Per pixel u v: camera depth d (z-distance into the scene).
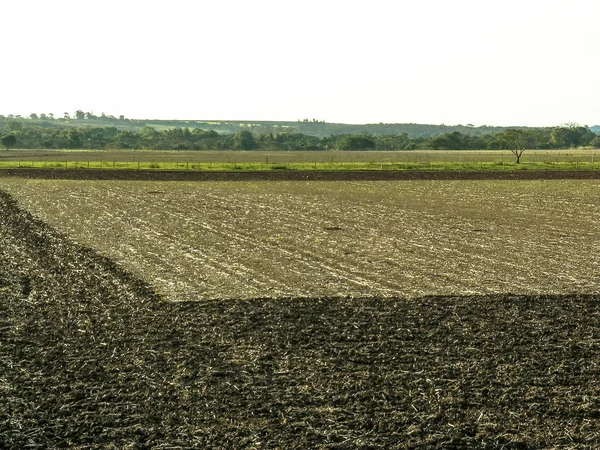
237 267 28.83
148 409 14.65
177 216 44.22
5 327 20.20
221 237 36.28
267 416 14.35
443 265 29.75
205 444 13.17
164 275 27.14
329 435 13.48
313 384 16.03
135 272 27.64
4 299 23.28
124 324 20.59
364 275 27.62
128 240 34.97
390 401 15.10
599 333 20.17
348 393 15.51
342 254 31.98
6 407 14.65
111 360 17.48
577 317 21.81
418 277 27.34
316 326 20.52
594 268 29.38
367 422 14.05
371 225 41.22
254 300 23.41
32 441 13.24
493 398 15.33
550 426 14.01
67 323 20.61
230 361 17.50
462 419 14.30
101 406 14.79
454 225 41.56
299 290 24.98
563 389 15.88
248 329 20.22
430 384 16.05
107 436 13.46
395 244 34.78
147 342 18.97
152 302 23.08
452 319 21.41
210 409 14.66
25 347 18.47
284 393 15.51
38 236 35.66
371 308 22.56
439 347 18.72
